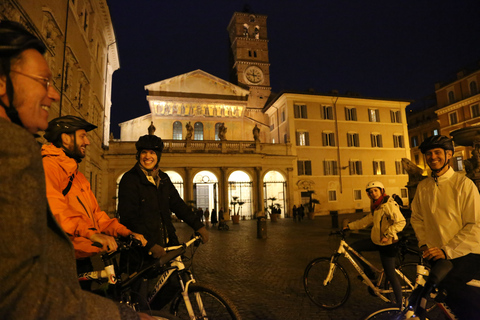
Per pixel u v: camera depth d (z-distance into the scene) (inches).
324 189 1460.4
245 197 1433.3
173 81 1547.7
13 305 29.9
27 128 41.2
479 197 107.7
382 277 178.7
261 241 580.1
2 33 38.2
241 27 2005.4
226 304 107.2
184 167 1279.5
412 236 413.7
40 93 40.6
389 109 1622.8
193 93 1563.7
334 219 839.1
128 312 39.6
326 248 475.5
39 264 33.0
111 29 1160.8
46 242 34.6
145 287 118.1
